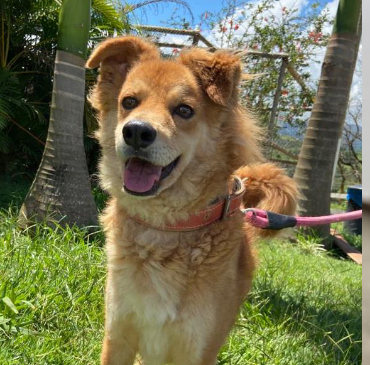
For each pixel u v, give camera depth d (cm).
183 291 46
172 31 158
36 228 84
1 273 62
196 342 46
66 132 92
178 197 48
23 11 140
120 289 47
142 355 49
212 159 51
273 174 72
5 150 140
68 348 54
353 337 69
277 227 63
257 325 68
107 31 146
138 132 45
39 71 152
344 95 146
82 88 94
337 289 93
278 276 94
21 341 52
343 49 144
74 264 70
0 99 124
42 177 92
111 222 50
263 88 203
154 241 46
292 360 59
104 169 52
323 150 146
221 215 48
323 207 147
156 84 50
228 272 48
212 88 50
